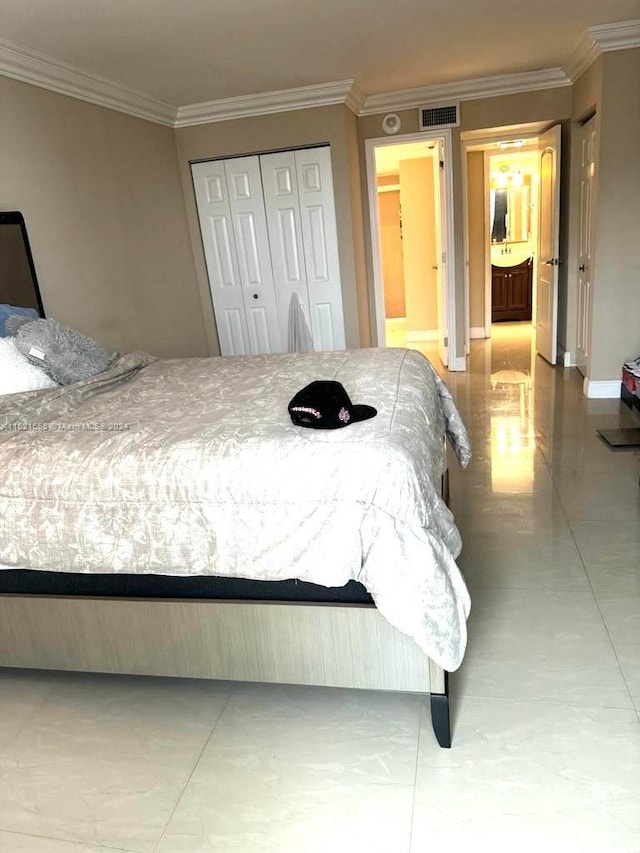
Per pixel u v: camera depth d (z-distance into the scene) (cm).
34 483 176
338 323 517
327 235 496
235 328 540
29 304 322
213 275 527
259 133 480
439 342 689
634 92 398
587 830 142
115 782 166
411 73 447
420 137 523
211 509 163
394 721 179
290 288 516
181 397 236
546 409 445
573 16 356
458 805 150
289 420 188
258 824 150
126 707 193
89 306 380
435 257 740
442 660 149
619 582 235
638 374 417
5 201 314
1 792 165
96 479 172
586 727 170
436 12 326
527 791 152
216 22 310
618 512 288
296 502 158
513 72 475
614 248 430
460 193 544
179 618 174
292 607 164
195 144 492
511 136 557
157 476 167
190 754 173
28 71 326
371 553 153
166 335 477
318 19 319
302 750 171
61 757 175
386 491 152
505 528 281
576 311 541
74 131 366
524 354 626
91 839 150
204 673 178
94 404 233
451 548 169
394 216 891
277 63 389
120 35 315
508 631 212
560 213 545
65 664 188
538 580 240
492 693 185
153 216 458
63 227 357
